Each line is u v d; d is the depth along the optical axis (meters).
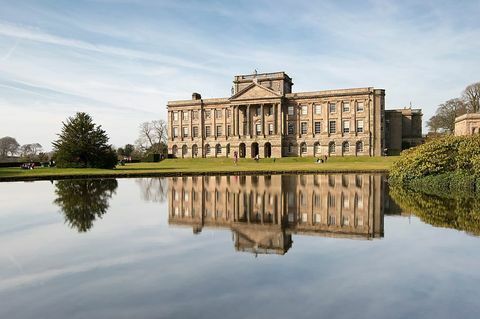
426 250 9.20
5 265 8.27
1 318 5.70
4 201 18.67
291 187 24.94
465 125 69.94
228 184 27.67
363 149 74.25
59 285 7.05
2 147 151.88
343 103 75.94
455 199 18.09
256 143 79.50
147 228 12.09
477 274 7.41
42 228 12.11
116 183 29.52
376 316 5.64
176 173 37.88
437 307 5.94
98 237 10.84
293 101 79.25
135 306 6.08
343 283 6.97
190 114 87.81
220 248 9.55
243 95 79.88
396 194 20.55
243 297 6.37
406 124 79.44
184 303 6.17
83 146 49.91
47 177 33.47
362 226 12.18
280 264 8.15
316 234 11.12
